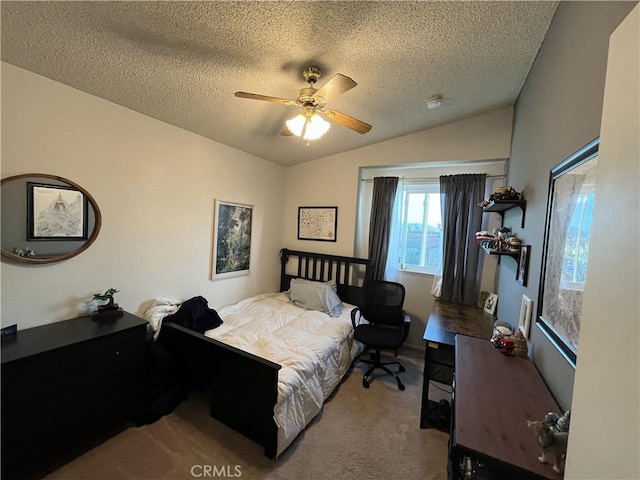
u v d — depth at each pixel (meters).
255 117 2.57
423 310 3.58
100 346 1.84
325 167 3.89
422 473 1.79
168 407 2.22
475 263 3.14
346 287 3.74
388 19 1.53
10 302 1.79
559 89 1.48
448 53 1.85
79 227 2.06
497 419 1.11
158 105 2.30
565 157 1.36
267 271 3.99
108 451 1.84
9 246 1.75
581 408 0.71
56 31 1.48
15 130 1.75
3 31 1.46
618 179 0.62
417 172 3.56
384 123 2.97
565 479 0.75
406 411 2.38
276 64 1.86
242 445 1.93
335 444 2.00
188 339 2.25
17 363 1.50
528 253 1.85
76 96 2.01
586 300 0.73
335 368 2.62
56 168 1.93
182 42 1.62
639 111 0.56
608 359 0.61
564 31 1.43
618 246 0.61
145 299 2.54
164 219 2.66
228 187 3.31
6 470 1.50
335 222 3.84
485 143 2.96
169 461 1.79
